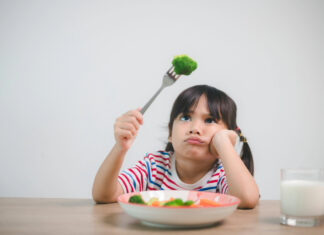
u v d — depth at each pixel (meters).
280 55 2.38
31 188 2.38
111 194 0.89
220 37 2.39
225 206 0.58
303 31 2.39
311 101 2.37
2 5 2.42
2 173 2.38
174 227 0.59
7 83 2.41
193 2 2.42
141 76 2.40
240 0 2.40
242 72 2.37
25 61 2.42
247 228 0.60
